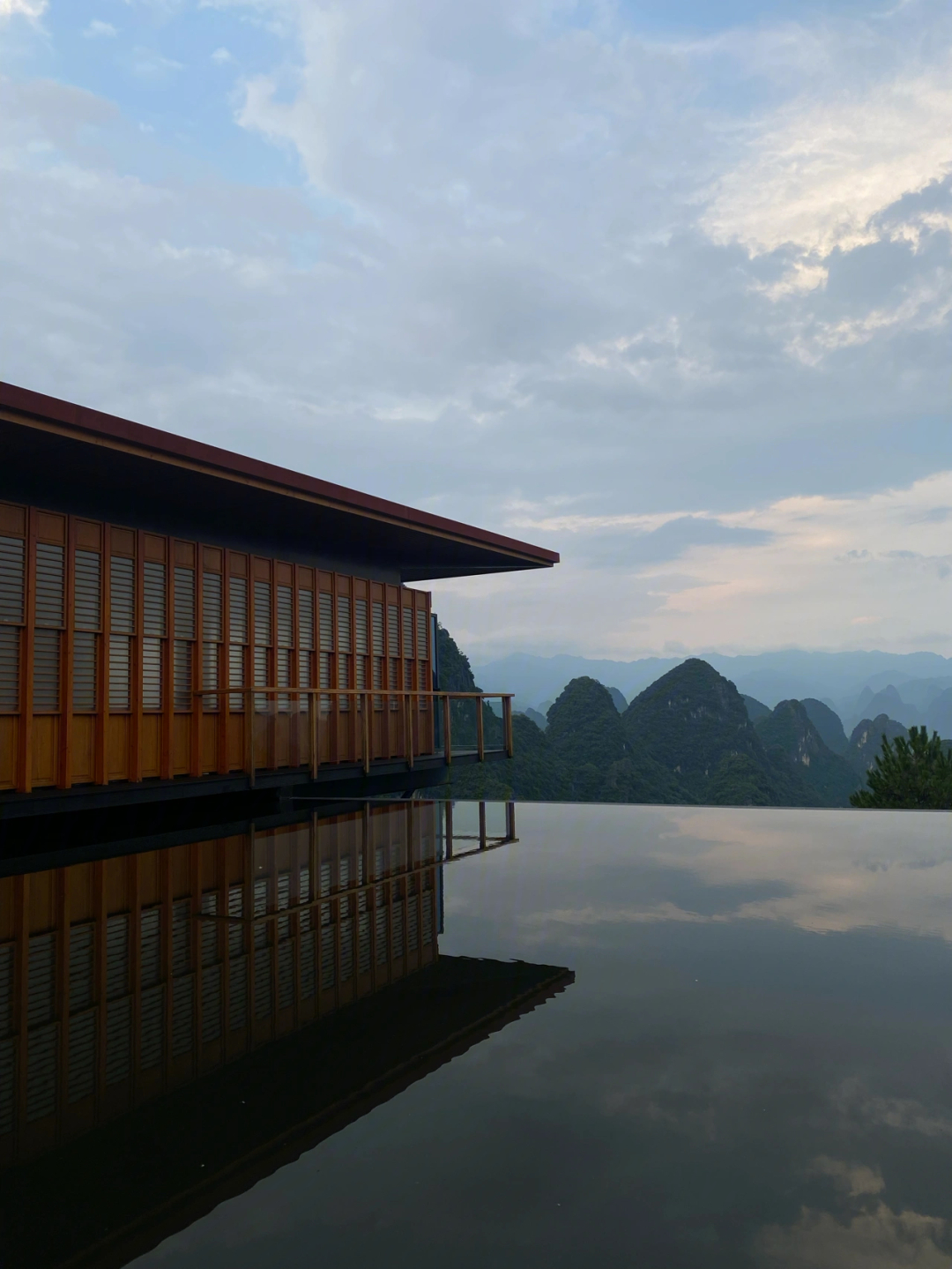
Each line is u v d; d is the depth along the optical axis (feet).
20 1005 9.15
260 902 14.07
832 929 11.80
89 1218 5.14
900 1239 4.82
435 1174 5.57
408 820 25.43
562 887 14.80
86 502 27.55
